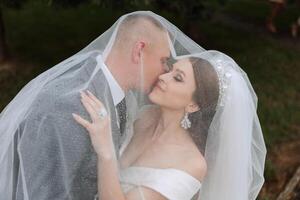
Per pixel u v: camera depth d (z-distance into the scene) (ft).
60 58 24.98
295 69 25.95
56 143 6.29
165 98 6.66
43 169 6.35
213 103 6.84
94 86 6.46
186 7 22.52
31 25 29.73
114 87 6.46
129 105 6.64
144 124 6.75
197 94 6.74
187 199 6.56
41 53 25.44
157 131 6.81
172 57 6.73
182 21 29.30
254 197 8.18
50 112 6.33
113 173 6.30
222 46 28.17
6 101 20.53
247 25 32.58
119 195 6.28
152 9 22.59
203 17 23.45
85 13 32.04
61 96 6.39
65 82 6.57
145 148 6.72
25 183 6.40
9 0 21.35
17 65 23.95
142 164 6.61
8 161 6.75
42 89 6.59
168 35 6.73
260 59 26.78
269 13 35.45
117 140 6.51
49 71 6.90
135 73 6.49
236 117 7.00
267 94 22.81
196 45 7.11
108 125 6.35
